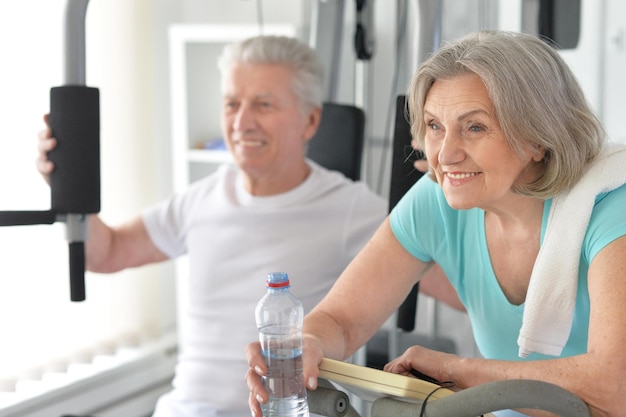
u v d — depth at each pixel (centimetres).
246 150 198
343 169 214
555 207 125
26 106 269
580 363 113
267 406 124
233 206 203
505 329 141
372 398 125
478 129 118
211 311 202
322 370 125
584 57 277
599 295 116
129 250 216
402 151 163
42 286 278
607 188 121
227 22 352
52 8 276
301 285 194
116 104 307
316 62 207
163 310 340
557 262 123
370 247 151
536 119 117
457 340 258
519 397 103
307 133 208
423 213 146
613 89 273
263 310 124
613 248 117
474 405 104
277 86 198
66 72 151
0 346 266
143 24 315
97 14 298
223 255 202
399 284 149
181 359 208
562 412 105
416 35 175
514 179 121
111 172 307
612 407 111
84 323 295
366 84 235
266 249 198
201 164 332
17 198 267
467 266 144
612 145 126
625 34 270
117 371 307
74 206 151
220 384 196
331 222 197
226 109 204
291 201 200
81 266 155
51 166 152
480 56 117
